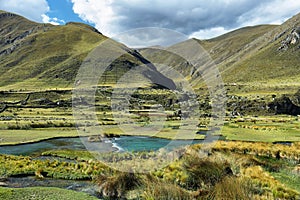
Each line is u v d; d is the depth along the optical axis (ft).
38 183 68.39
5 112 345.72
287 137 154.30
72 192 59.93
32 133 167.02
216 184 53.21
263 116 333.42
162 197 51.13
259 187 56.39
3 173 76.02
